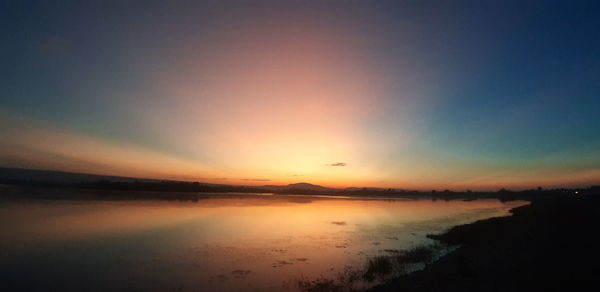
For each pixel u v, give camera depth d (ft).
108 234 114.01
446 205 380.17
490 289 45.65
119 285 58.85
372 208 309.22
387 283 57.11
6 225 127.03
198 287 58.29
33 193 393.70
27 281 60.03
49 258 77.25
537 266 54.70
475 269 58.85
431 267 66.90
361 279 63.16
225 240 106.42
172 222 154.10
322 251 90.68
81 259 76.95
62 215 165.89
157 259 78.28
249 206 299.99
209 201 366.84
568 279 45.55
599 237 76.18
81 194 416.67
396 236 119.34
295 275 66.08
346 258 82.17
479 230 123.24
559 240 77.92
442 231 134.21
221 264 74.59
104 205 242.58
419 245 100.22
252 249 92.02
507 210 269.03
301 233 125.29
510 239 91.40
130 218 163.73
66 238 103.76
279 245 98.89
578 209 155.84
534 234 94.02
